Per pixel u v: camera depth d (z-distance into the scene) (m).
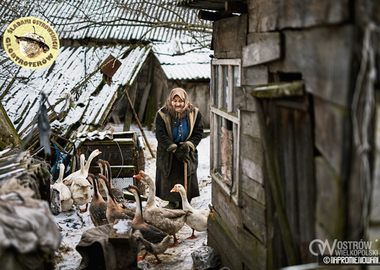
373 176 1.58
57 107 8.97
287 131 2.30
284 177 2.39
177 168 5.87
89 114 8.99
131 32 13.27
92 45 13.05
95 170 6.88
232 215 3.68
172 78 12.04
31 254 2.34
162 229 4.71
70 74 10.55
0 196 2.44
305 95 2.04
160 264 4.30
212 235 4.37
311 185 2.04
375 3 1.45
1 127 5.19
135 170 6.93
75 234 5.19
